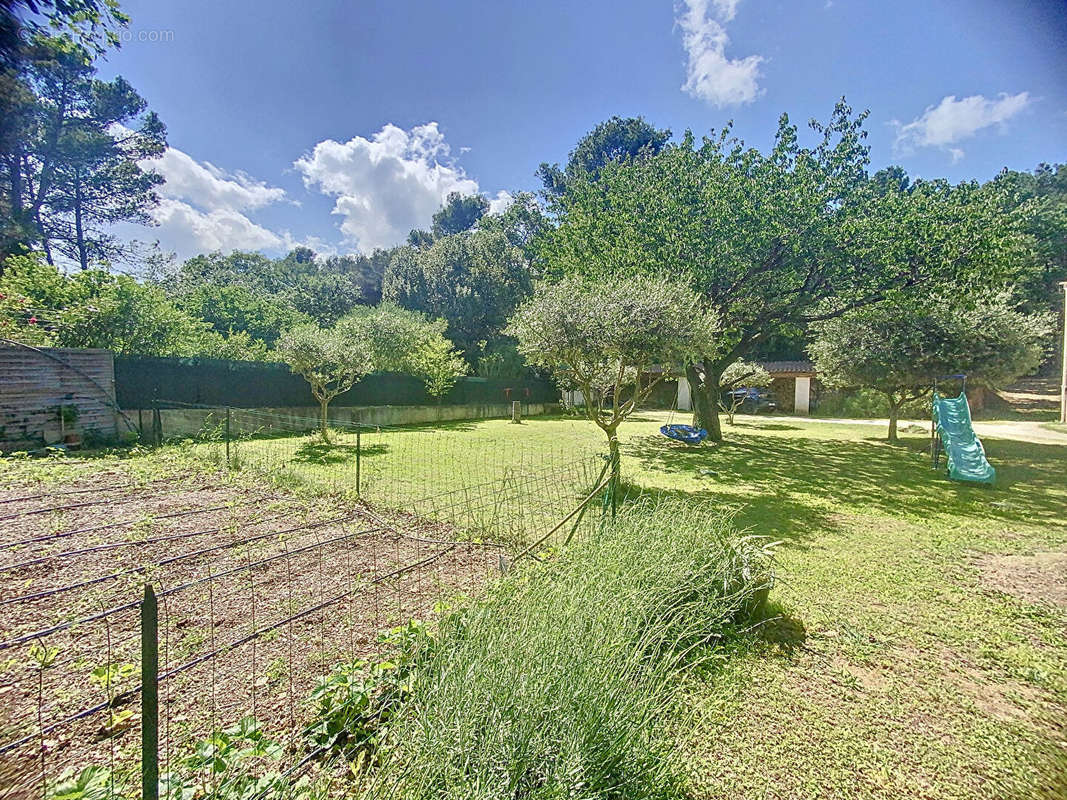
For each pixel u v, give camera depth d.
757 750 1.93
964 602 3.26
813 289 10.48
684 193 10.16
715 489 6.63
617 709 1.62
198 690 2.06
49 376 7.97
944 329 10.21
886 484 6.98
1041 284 19.78
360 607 2.83
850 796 1.74
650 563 2.73
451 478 6.84
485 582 2.98
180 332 11.23
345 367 10.16
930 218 9.02
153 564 3.35
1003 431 13.26
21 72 7.39
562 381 7.67
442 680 1.67
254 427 11.36
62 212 16.27
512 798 1.34
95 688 2.05
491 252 22.39
